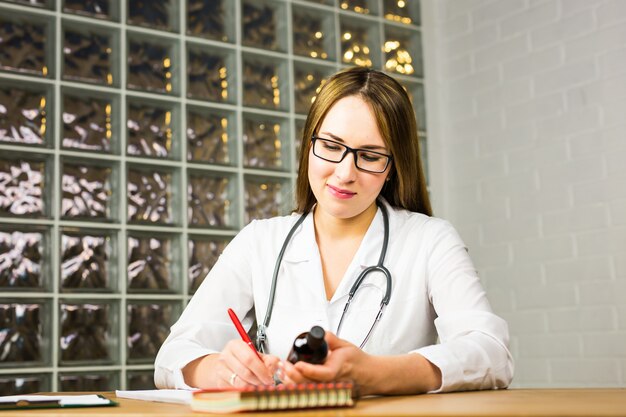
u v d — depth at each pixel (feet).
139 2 9.10
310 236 5.02
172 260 8.95
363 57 10.75
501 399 3.21
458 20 11.14
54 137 8.32
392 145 4.64
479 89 10.72
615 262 8.95
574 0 9.64
